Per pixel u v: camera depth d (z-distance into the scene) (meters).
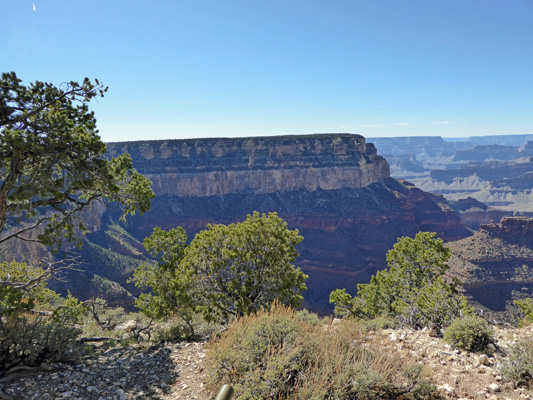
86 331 16.42
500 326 12.44
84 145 10.95
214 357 7.49
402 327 12.34
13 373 8.41
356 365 6.72
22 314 13.07
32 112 10.26
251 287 15.71
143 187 13.70
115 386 8.17
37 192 9.88
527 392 6.89
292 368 6.57
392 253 25.94
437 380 7.40
